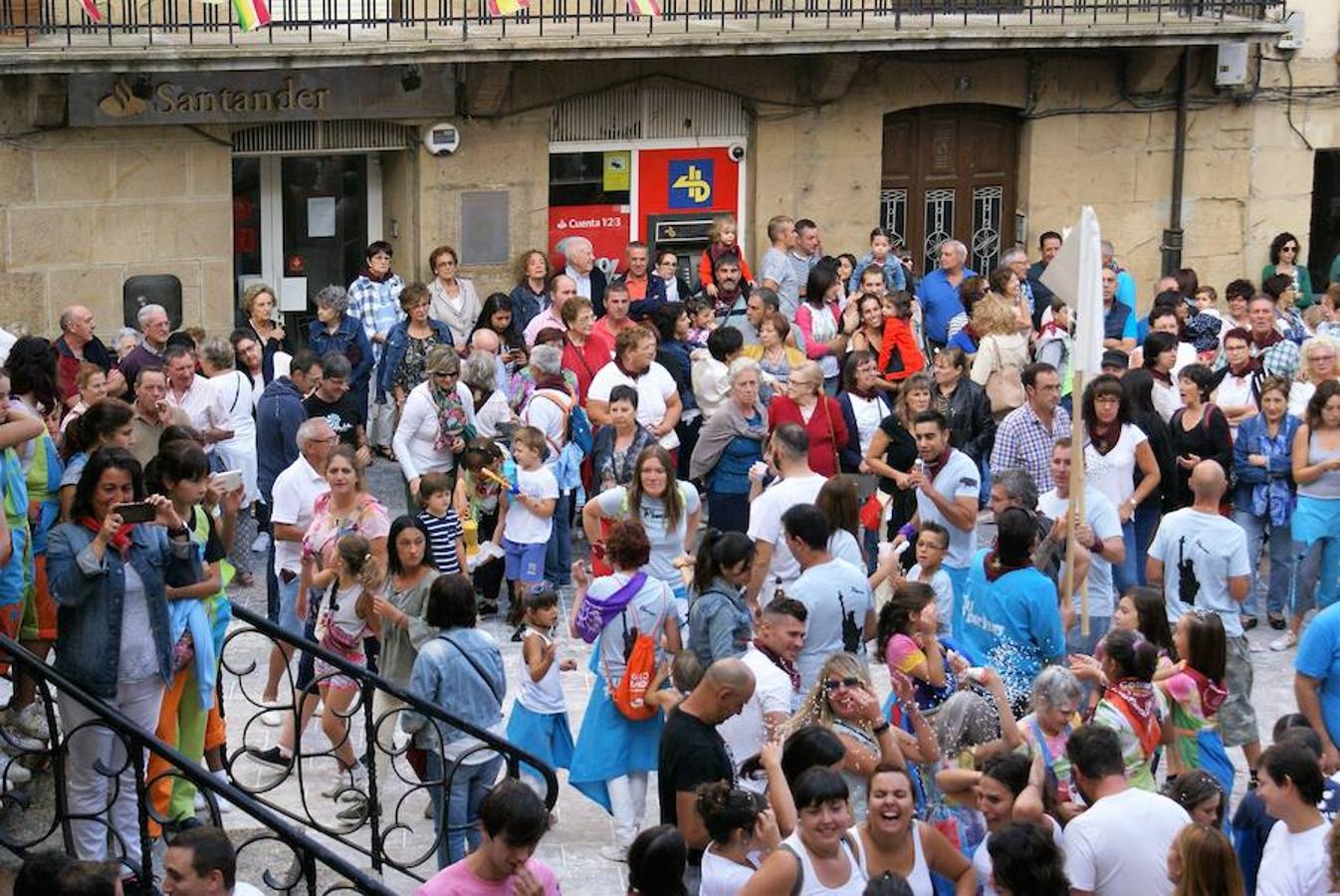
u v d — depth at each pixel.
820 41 19.53
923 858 8.24
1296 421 14.67
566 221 20.44
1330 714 10.70
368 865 10.95
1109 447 13.76
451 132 19.44
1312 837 8.45
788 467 12.27
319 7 18.95
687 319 17.17
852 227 21.11
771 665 10.05
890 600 10.12
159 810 10.25
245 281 19.83
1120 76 21.42
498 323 17.30
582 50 18.92
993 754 9.10
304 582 12.17
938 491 12.94
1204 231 22.05
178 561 10.00
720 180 20.75
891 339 17.23
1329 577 14.55
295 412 14.76
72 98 17.98
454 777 10.39
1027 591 10.56
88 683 9.66
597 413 15.42
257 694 13.18
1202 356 17.78
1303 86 21.91
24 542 10.53
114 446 10.05
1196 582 12.27
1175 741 10.38
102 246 18.55
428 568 11.48
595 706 10.90
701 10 19.56
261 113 18.61
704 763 9.23
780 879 7.90
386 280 18.58
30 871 7.00
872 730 9.46
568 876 10.81
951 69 20.95
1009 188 21.78
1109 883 8.37
